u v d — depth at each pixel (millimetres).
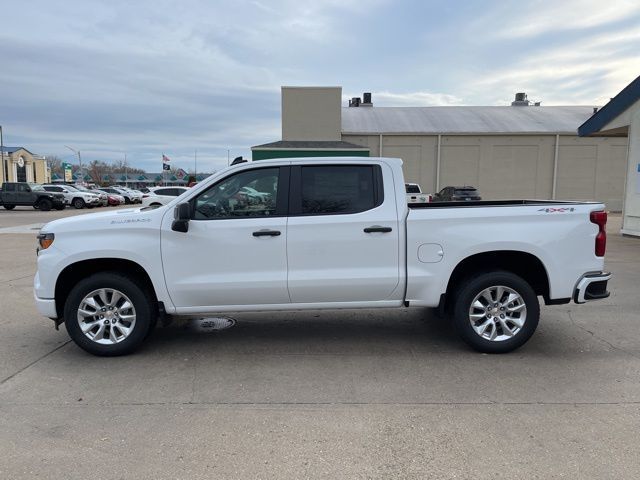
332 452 3152
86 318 4875
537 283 5062
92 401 3914
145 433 3400
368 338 5488
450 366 4605
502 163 30156
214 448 3207
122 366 4672
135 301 4805
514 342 4832
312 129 30281
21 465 3018
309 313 6582
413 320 6215
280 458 3086
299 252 4758
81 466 3008
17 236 16344
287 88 30078
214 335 5645
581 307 6625
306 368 4594
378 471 2943
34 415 3676
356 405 3812
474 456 3090
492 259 5023
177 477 2895
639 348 5043
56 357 4930
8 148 66062
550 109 36125
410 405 3803
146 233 4730
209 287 4762
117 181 103000
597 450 3137
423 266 4797
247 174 4852
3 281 8719
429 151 30266
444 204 5613
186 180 90750
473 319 4875
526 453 3113
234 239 4738
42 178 71562
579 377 4312
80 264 4879
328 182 4844
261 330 5824
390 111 36156
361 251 4770
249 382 4273
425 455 3109
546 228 4750
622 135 16828
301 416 3639
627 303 6812
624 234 14766
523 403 3814
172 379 4352
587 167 29969
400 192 4840
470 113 34938
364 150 28125
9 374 4488
